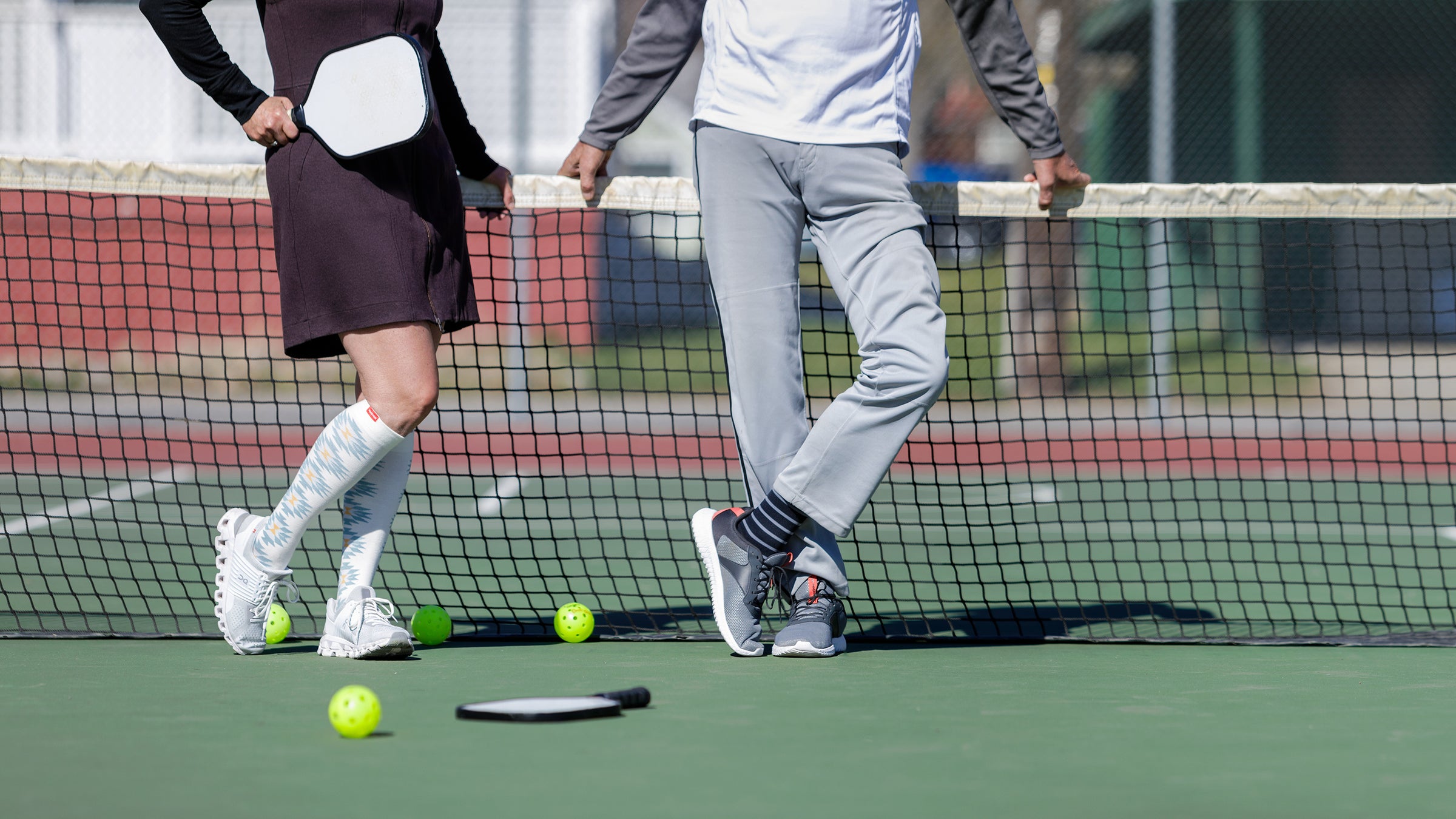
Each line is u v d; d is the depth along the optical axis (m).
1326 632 10.41
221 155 34.47
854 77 8.62
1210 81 31.30
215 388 28.70
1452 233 33.94
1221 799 5.39
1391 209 10.16
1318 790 5.54
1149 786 5.56
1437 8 31.61
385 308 7.94
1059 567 14.34
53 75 33.97
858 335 8.63
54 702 7.09
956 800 5.33
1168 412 27.42
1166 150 26.77
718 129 8.75
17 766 5.75
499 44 35.09
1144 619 10.94
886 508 19.20
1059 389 30.08
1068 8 33.16
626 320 31.69
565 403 27.44
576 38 35.09
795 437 8.93
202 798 5.25
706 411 27.67
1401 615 11.54
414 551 14.55
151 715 6.76
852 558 14.98
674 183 9.95
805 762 5.88
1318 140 32.38
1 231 13.20
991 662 8.62
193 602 11.47
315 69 8.04
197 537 15.84
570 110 35.28
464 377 28.28
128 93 34.16
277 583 8.60
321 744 6.16
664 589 12.48
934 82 36.31
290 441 24.88
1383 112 32.47
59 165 9.80
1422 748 6.27
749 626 8.76
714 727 6.55
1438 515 18.89
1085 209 9.99
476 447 24.19
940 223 10.27
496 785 5.46
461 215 8.64
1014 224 30.14
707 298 32.91
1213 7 31.06
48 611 10.89
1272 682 7.94
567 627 9.43
